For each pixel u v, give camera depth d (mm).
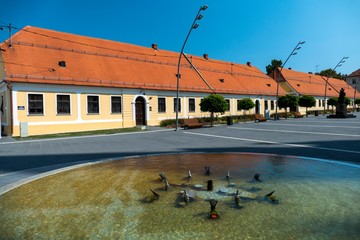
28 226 3621
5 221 3797
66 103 21750
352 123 24734
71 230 3469
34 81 19875
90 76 23609
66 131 21562
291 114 41688
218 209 4098
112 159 8438
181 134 18688
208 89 32781
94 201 4590
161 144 13531
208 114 32375
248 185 5363
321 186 5207
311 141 13117
